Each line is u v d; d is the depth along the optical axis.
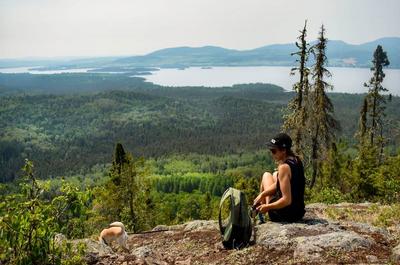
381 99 36.22
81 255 5.04
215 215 40.19
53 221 4.32
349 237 5.53
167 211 35.47
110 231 6.80
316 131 25.67
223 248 6.29
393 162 24.47
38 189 4.34
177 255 6.52
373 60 35.97
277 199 6.34
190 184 154.88
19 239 4.15
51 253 4.58
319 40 25.02
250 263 5.43
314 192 22.59
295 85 25.44
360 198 24.42
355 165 26.38
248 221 6.07
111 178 29.23
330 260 5.07
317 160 26.06
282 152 6.13
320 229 5.98
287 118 25.89
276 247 5.62
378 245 5.59
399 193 15.98
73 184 4.46
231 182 137.00
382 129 36.75
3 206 4.05
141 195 29.69
